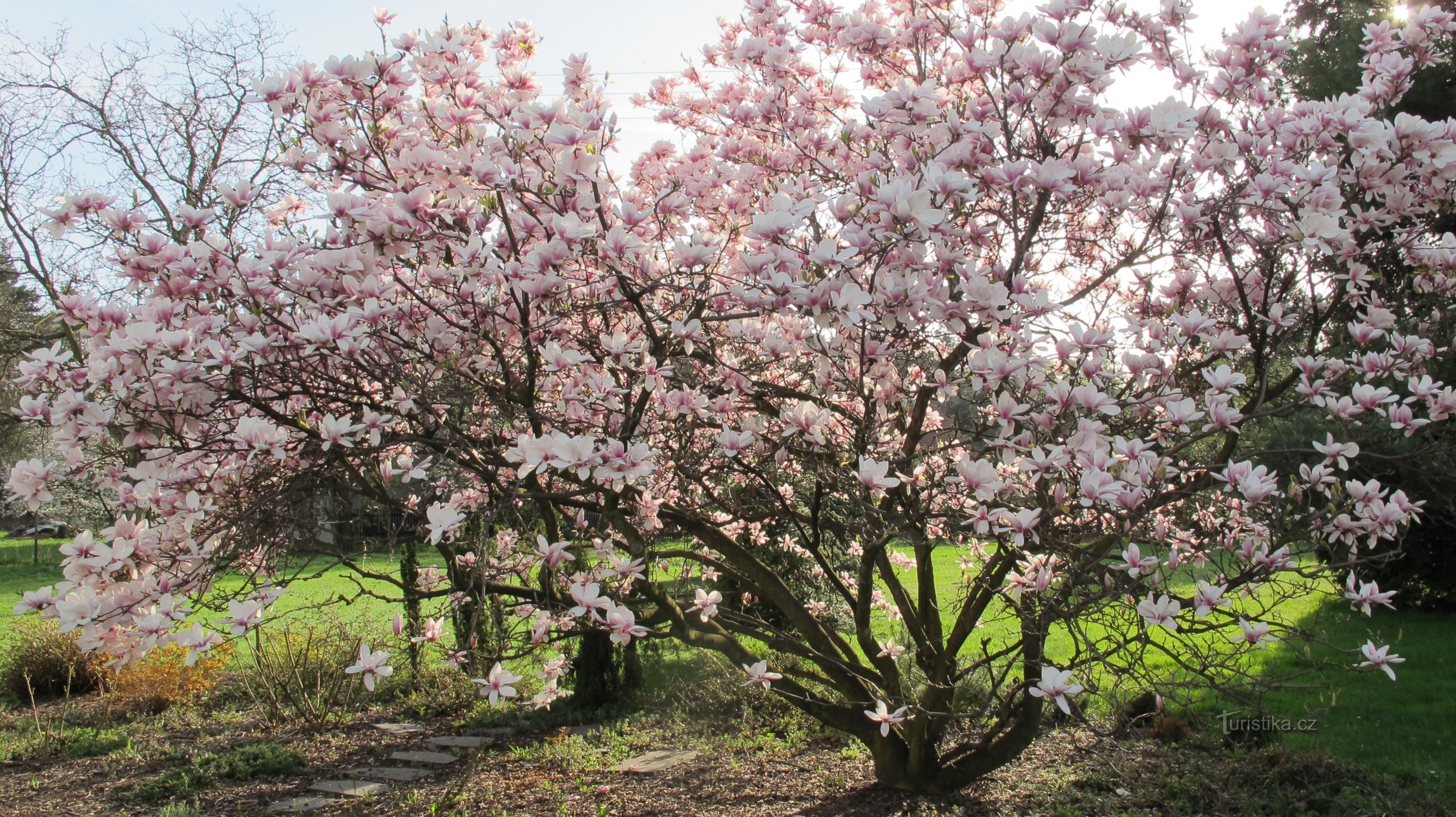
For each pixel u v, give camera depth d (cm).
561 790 517
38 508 273
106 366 251
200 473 305
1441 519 338
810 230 383
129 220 267
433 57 315
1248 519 321
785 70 386
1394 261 393
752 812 459
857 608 417
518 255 298
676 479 397
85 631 252
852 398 361
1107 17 320
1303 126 303
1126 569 262
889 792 464
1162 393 292
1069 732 553
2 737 685
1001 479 319
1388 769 473
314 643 745
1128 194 301
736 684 643
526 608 380
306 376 304
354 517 377
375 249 285
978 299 267
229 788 564
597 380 304
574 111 284
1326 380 319
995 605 788
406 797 527
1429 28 339
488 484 328
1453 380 490
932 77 392
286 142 306
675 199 282
